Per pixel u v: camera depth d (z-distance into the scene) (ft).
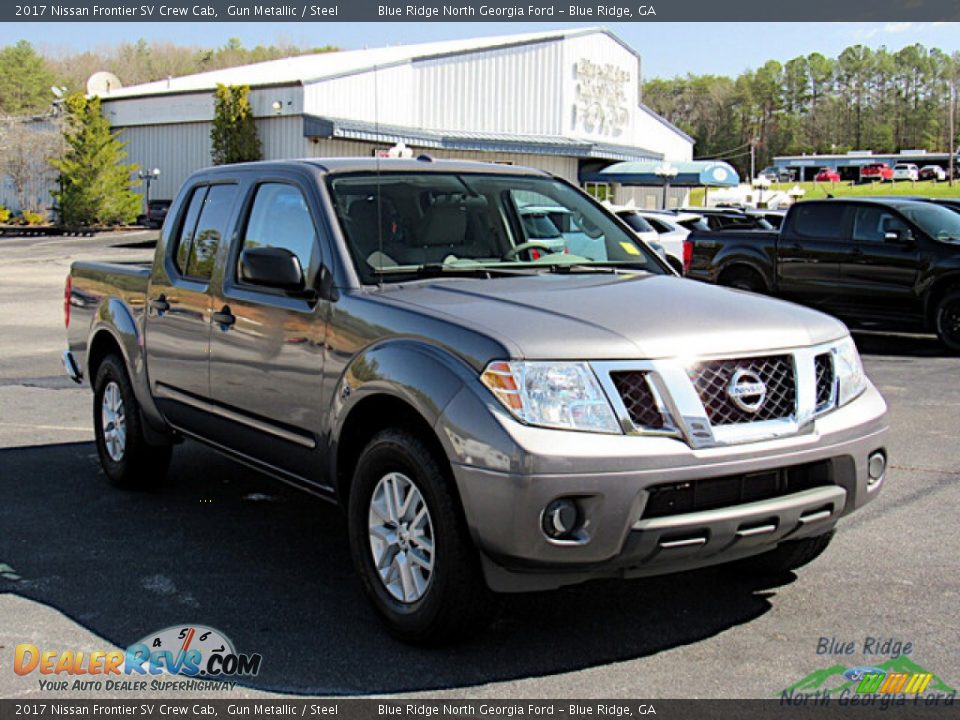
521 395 12.07
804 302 44.86
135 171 146.41
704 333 12.83
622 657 13.21
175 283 18.80
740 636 13.85
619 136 166.81
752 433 12.56
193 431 18.70
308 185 16.31
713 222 76.43
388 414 14.11
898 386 33.32
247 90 128.88
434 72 137.90
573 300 13.97
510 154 147.02
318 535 18.47
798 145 489.67
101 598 15.37
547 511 11.82
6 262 97.86
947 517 19.10
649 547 12.07
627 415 12.12
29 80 306.35
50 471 23.00
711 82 515.91
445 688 12.38
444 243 16.28
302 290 15.39
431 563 13.01
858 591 15.47
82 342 22.34
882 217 42.34
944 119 480.23
